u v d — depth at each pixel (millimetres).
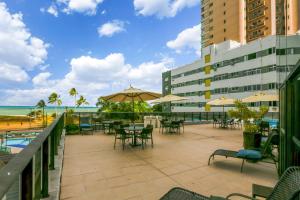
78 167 5203
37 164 2240
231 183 4176
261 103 34719
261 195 2586
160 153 6793
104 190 3799
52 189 3506
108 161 5777
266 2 58719
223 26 67062
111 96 9859
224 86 47281
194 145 8219
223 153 5348
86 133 11953
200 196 2551
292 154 3207
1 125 88438
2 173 962
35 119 103562
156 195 3596
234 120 16359
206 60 53406
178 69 65938
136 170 4973
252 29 62094
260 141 6289
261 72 38156
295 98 3062
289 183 1851
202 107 54844
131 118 15234
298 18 53438
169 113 16766
